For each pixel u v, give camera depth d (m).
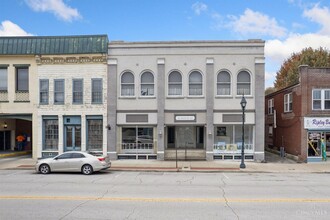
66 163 16.84
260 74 21.88
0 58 23.09
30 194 11.23
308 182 14.25
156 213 8.66
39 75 22.88
